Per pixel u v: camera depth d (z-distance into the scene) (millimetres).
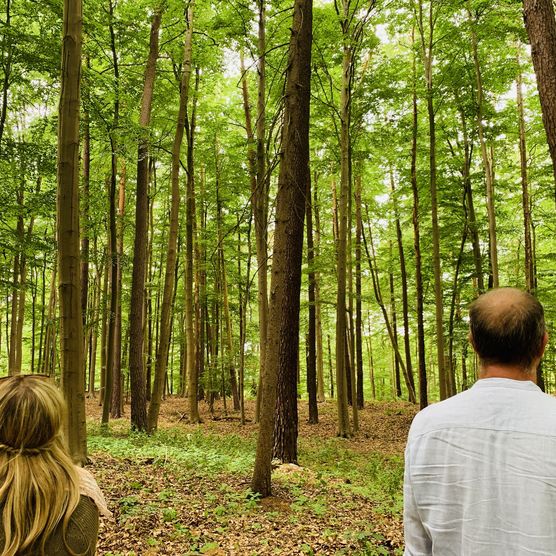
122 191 19297
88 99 11539
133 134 11664
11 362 18609
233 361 19281
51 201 12734
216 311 25750
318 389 26562
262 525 6059
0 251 13250
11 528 1385
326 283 20594
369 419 18734
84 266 17594
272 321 7297
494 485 1428
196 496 6945
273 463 9711
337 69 18062
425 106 18797
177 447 11297
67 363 6398
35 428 1499
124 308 25875
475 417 1533
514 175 21547
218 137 20984
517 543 1358
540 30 6098
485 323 1633
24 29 11727
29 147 11773
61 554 1442
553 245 27531
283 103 7582
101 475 7371
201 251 22422
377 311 33000
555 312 18625
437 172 18828
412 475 1578
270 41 13328
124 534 5352
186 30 13625
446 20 16188
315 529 6039
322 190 22781
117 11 14141
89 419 17562
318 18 13711
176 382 38531
